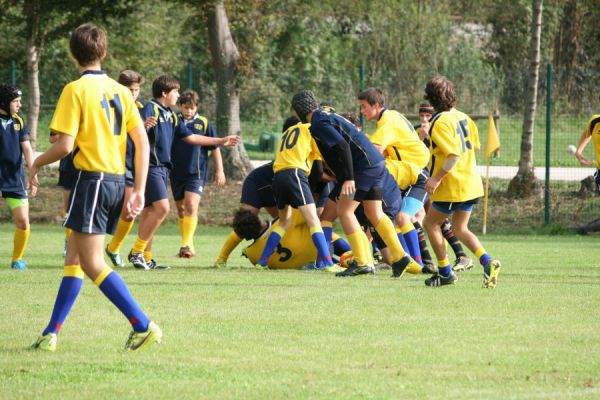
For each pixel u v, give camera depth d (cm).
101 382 1416
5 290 2448
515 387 1391
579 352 1645
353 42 12925
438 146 2495
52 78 8438
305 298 2327
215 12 6875
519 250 4031
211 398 1327
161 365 1534
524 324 1938
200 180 3644
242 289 2503
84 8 6806
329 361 1569
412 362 1562
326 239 3158
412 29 11425
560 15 12544
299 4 12050
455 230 2589
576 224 5312
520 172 5853
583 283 2681
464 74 8006
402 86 8544
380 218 2766
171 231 5197
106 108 1653
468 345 1708
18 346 1691
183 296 2359
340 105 8275
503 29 13025
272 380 1433
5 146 2988
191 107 3662
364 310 2128
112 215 1677
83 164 1638
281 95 9231
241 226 3123
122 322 1947
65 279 1677
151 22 10938
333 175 3150
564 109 6894
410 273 2898
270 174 3256
